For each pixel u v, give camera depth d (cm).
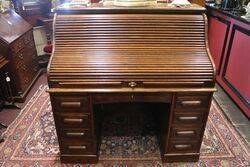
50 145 223
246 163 202
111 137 233
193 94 173
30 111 277
